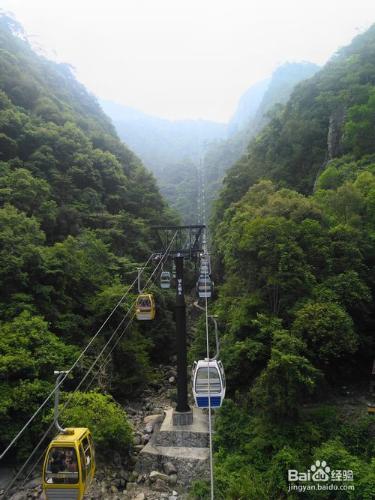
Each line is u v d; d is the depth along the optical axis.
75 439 11.01
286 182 39.62
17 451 16.05
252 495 13.55
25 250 21.81
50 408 16.39
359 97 37.44
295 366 15.58
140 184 47.84
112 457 17.42
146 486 16.31
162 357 30.78
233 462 15.55
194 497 15.01
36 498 14.68
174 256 21.30
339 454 13.95
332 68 51.72
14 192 28.33
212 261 40.09
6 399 15.62
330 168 30.69
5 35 63.97
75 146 39.66
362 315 19.62
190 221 81.25
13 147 34.25
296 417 16.08
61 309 23.05
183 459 17.23
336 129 37.81
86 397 17.56
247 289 22.44
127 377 24.22
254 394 16.77
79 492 10.69
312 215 22.36
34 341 18.11
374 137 33.94
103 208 37.53
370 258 21.36
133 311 25.44
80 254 26.80
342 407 17.39
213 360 16.86
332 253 20.59
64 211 32.53
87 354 22.05
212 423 19.23
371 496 12.39
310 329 17.41
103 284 27.03
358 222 22.34
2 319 19.22
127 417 21.53
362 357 19.94
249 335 20.36
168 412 20.97
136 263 32.44
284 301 19.86
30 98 46.75
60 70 77.00
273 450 15.36
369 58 47.97
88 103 72.38
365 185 25.31
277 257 19.89
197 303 41.03
